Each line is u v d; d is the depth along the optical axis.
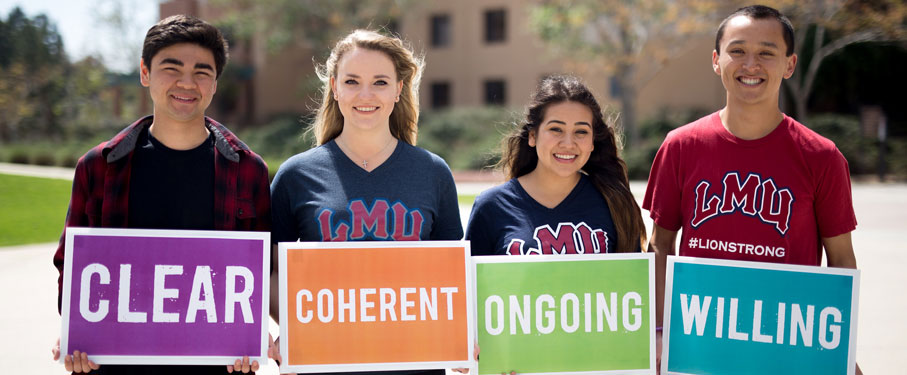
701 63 28.00
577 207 3.53
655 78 28.78
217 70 3.14
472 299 3.31
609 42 24.48
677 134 3.56
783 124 3.35
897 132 26.05
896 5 21.83
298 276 3.23
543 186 3.57
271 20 30.78
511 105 31.11
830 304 3.26
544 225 3.48
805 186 3.29
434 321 3.29
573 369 3.37
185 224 3.13
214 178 3.14
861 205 15.34
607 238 3.52
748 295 3.34
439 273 3.30
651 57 25.50
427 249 3.29
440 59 34.56
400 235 3.25
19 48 37.38
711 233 3.42
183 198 3.12
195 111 3.05
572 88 3.50
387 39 3.30
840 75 26.73
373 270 3.26
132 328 3.13
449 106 34.59
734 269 3.35
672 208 3.57
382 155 3.30
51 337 5.92
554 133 3.43
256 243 3.18
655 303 3.55
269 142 29.89
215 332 3.17
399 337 3.28
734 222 3.37
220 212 3.14
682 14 23.72
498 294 3.36
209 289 3.16
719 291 3.37
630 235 3.58
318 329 3.24
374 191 3.24
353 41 3.28
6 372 5.06
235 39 32.69
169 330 3.14
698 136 3.47
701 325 3.39
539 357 3.36
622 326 3.39
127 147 3.05
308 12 30.25
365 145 3.27
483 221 3.56
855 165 23.19
